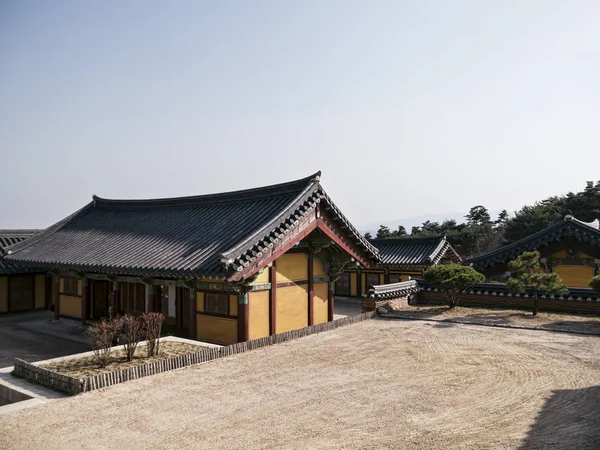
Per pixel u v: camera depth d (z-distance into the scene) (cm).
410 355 1470
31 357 1670
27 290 2858
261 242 1581
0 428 890
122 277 2019
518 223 5775
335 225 1964
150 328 1424
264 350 1530
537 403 1016
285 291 1869
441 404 1016
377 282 3381
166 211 2433
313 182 1822
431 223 8181
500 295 2480
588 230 2430
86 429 884
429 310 2434
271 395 1077
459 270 2367
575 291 2250
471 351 1521
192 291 1791
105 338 1311
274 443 820
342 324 2005
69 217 2781
